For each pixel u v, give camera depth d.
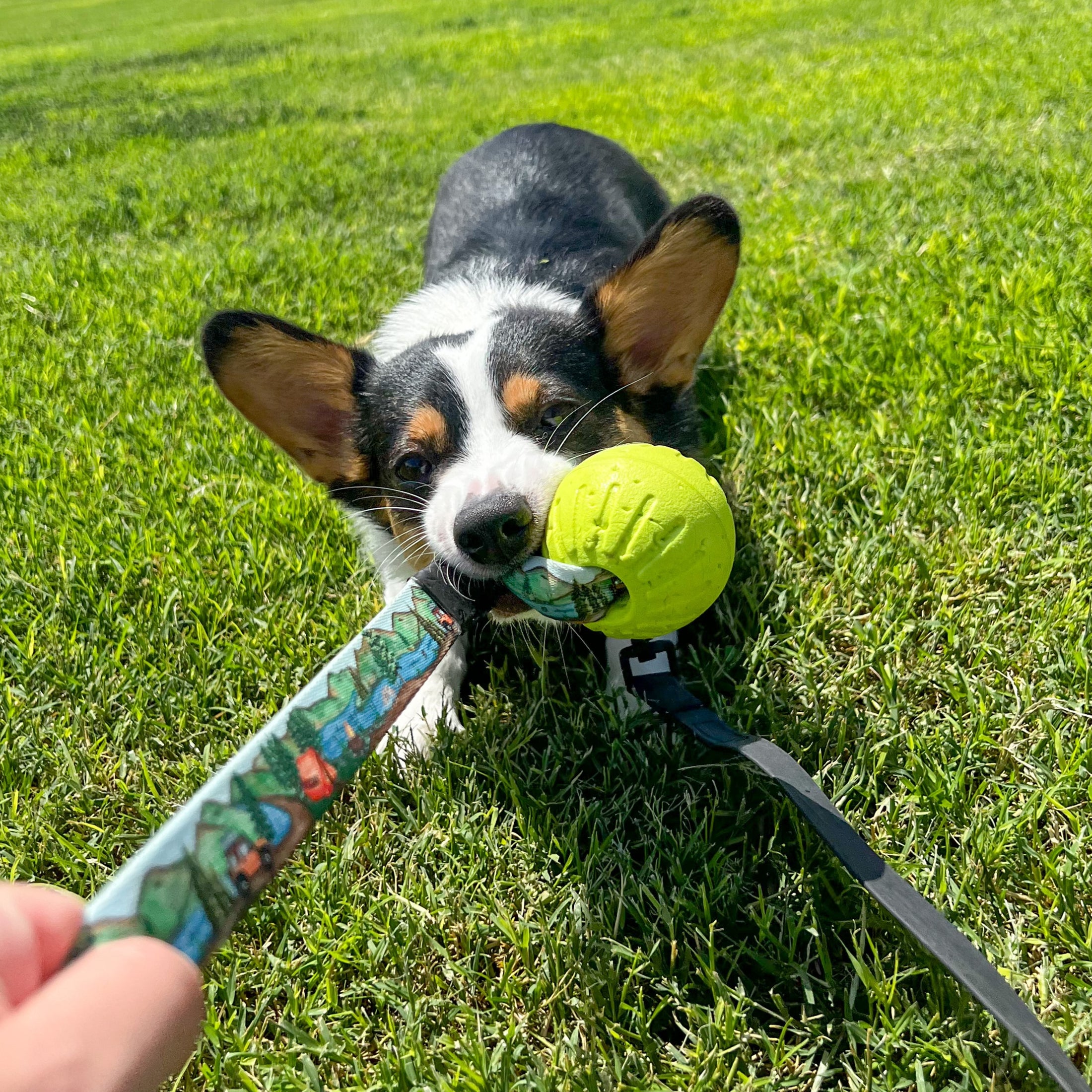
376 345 0.59
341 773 0.26
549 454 0.43
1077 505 0.52
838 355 0.69
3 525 0.62
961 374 0.65
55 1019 0.15
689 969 0.35
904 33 1.89
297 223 1.13
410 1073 0.32
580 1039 0.33
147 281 0.98
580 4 3.24
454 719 0.48
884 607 0.48
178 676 0.50
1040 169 0.97
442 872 0.39
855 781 0.39
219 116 1.87
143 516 0.62
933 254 0.81
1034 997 0.32
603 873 0.38
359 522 0.54
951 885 0.35
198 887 0.21
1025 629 0.46
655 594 0.33
